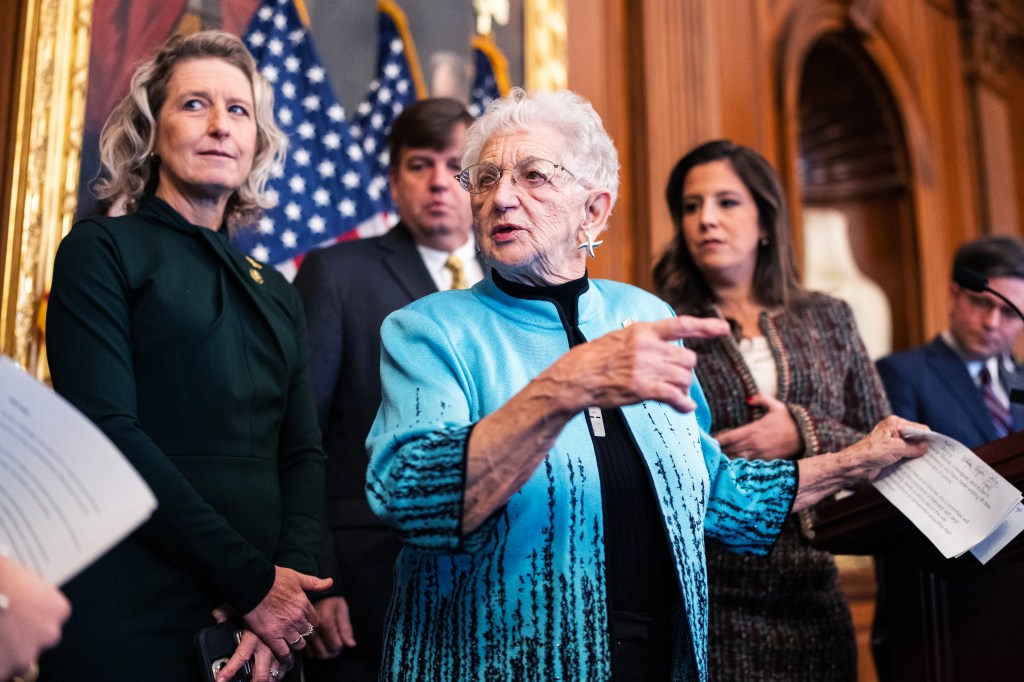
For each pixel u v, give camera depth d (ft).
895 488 5.95
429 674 5.13
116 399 5.75
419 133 9.16
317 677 7.79
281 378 6.68
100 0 9.45
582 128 5.87
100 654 5.44
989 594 5.90
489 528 4.81
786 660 7.47
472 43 12.90
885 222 20.98
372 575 7.90
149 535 5.65
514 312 5.63
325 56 11.42
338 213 10.92
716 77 16.08
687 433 5.75
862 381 8.48
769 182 8.81
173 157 6.81
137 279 6.18
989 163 23.25
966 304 10.48
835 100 20.85
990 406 10.53
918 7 22.08
